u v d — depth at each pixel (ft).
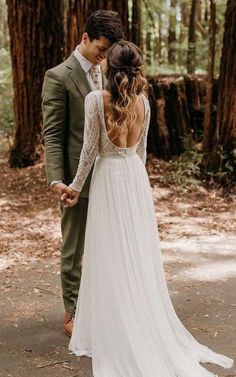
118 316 9.82
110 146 9.76
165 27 40.65
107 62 9.34
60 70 10.51
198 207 20.81
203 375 9.69
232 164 22.89
